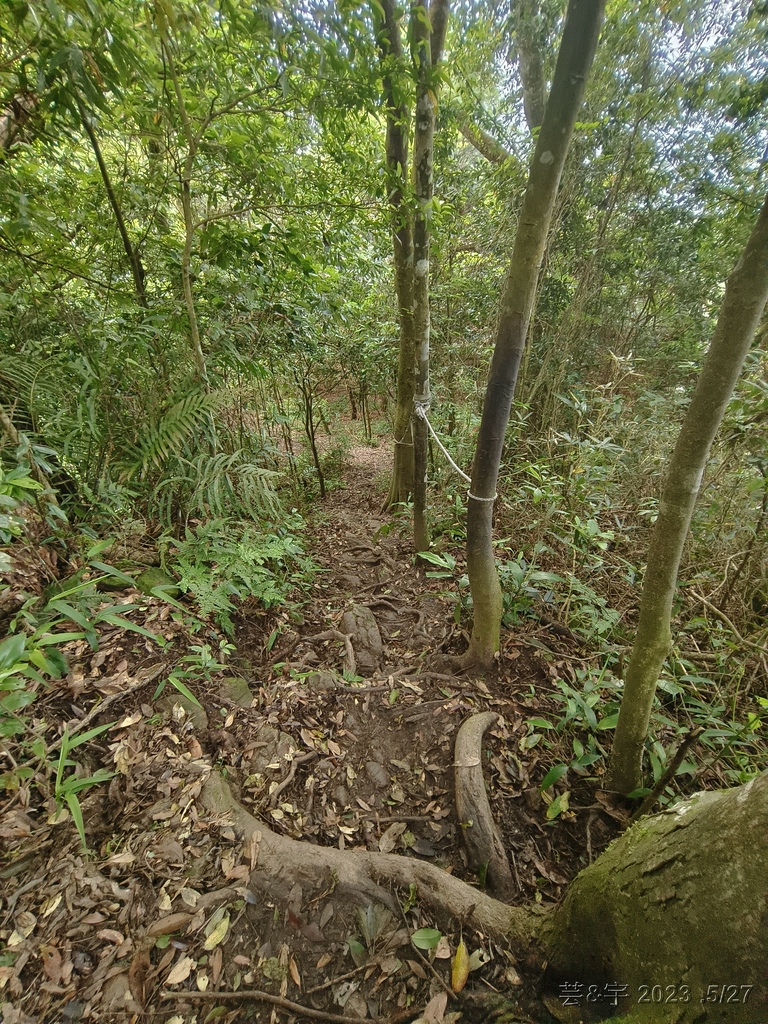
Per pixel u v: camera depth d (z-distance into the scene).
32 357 2.22
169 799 1.45
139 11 1.80
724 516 2.56
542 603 2.56
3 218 2.07
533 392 4.25
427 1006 1.11
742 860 0.61
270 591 2.39
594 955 0.92
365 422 6.68
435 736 1.89
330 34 1.88
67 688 1.64
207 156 2.37
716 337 1.07
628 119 3.69
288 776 1.65
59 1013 0.99
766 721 1.86
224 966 1.13
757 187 3.95
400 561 3.31
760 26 3.14
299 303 3.06
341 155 2.49
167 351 2.58
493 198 4.32
